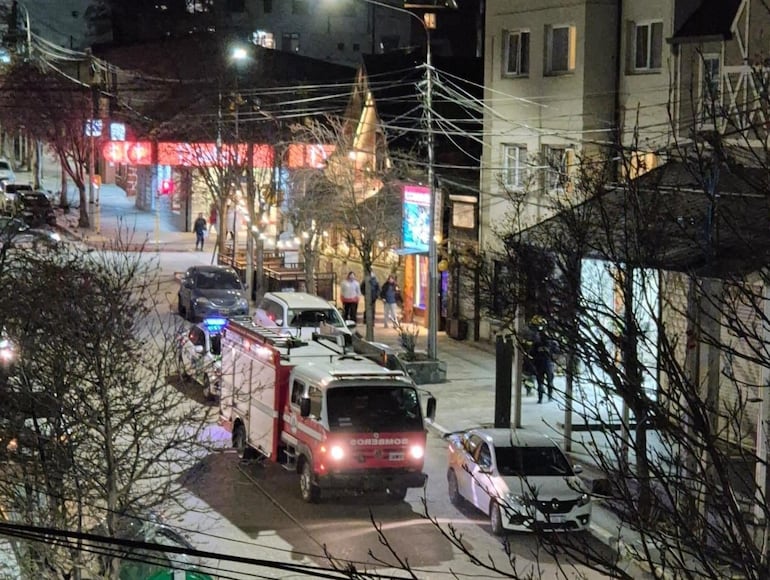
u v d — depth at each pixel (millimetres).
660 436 15031
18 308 22141
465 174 52781
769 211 15859
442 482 30891
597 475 29250
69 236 74312
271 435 29891
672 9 39875
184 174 76750
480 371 43875
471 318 50500
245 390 31469
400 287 57375
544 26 44906
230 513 27766
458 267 49812
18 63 90062
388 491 29344
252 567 23641
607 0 42906
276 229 71812
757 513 18984
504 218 44688
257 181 65562
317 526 26938
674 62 35906
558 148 44656
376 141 57656
